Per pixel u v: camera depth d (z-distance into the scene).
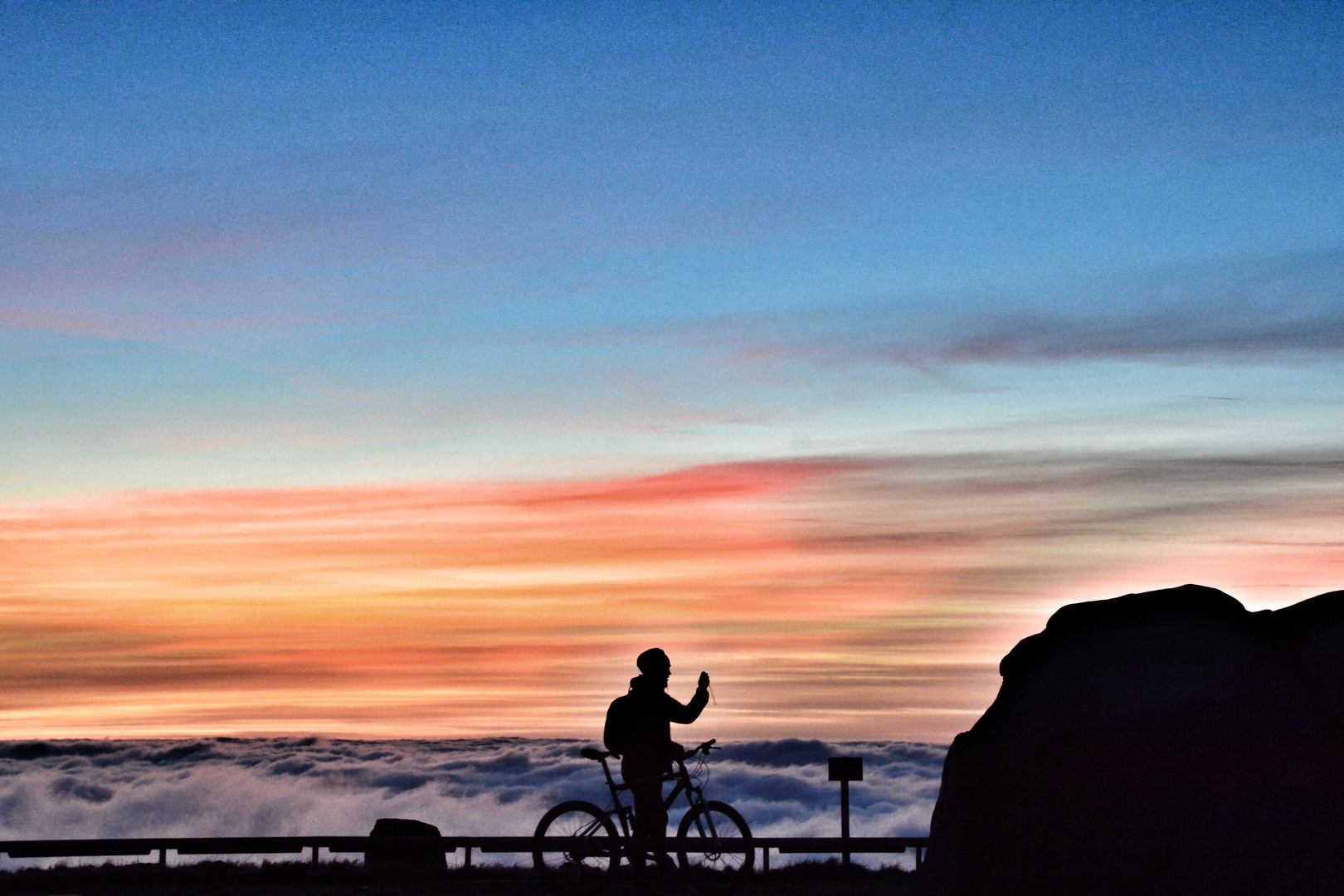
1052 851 7.43
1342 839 6.52
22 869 11.70
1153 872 6.97
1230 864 6.71
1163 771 7.20
